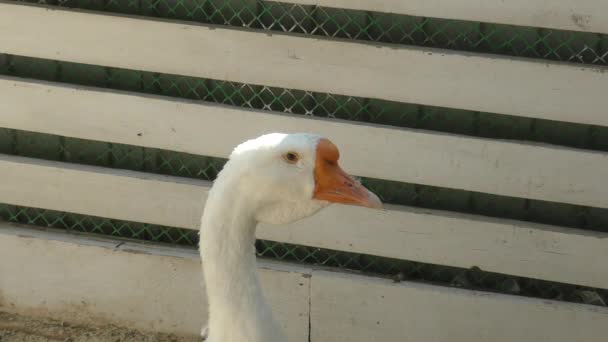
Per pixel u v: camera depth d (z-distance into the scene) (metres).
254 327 3.83
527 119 5.56
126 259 6.00
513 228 5.52
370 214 5.66
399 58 5.41
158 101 5.73
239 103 5.86
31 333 6.11
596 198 5.42
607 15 5.14
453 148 5.48
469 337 5.75
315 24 5.66
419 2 5.32
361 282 5.76
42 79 6.00
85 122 5.87
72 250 6.06
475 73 5.36
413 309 5.75
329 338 5.90
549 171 5.42
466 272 5.86
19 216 6.30
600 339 5.58
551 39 5.44
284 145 3.66
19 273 6.18
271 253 6.04
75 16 5.67
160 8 5.82
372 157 5.59
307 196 3.70
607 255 5.46
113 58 5.72
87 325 6.21
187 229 6.09
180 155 5.97
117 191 5.94
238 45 5.57
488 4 5.25
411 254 5.70
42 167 5.97
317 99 5.75
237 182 3.70
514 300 5.63
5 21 5.75
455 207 5.75
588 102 5.29
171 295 6.03
